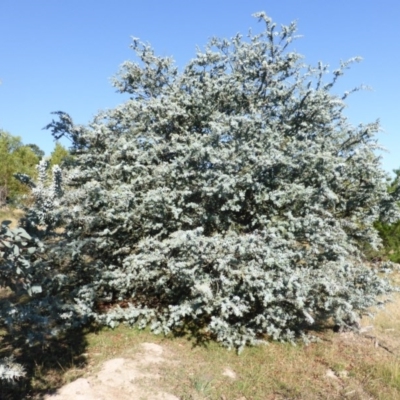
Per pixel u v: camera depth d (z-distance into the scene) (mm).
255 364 4988
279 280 4789
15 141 21953
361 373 4930
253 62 6711
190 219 5688
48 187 5242
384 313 7164
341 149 6488
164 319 5633
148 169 6078
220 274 4941
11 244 3330
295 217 5699
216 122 5996
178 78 7035
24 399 3980
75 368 4637
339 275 5305
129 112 6633
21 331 4305
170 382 4398
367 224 6453
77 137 6543
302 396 4367
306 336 5746
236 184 5469
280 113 6562
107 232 5664
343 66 6461
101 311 6188
